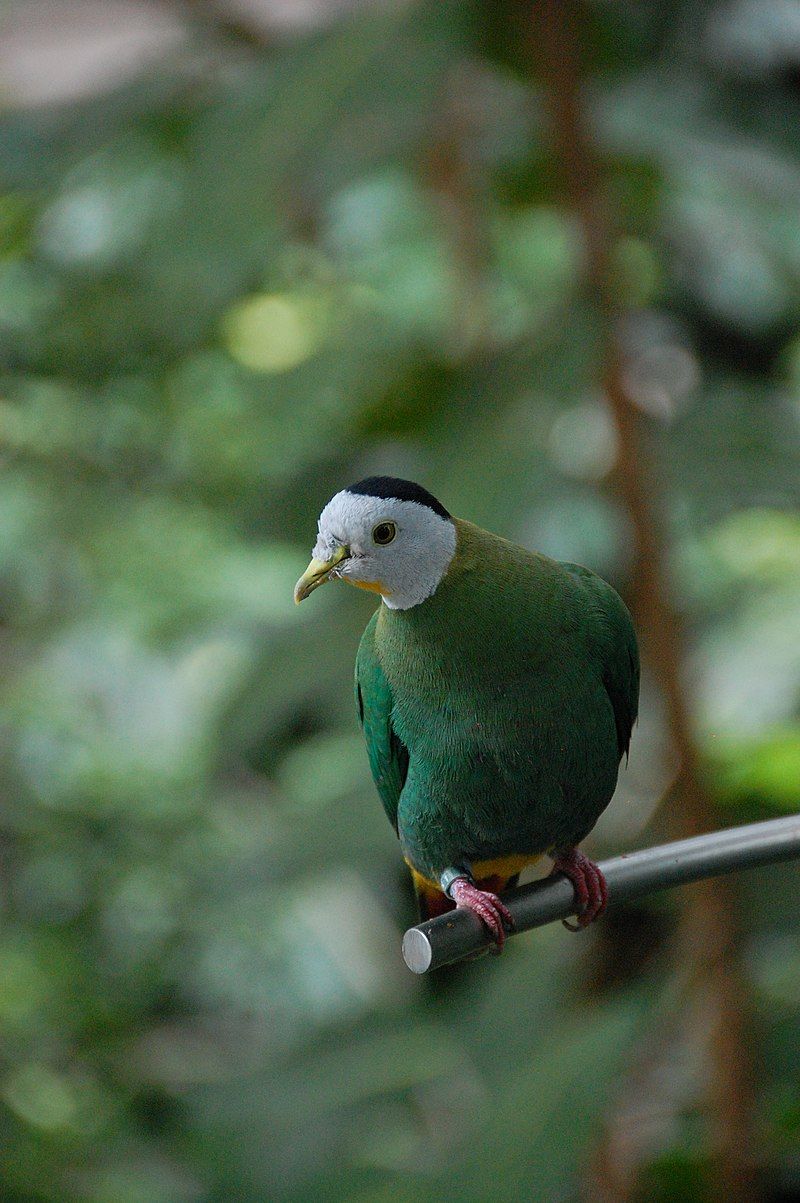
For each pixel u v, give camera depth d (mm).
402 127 8047
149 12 10047
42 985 14227
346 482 8594
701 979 7449
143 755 14641
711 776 7574
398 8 7109
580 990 8203
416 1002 8844
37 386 13102
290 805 11742
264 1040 14242
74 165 7953
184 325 7098
